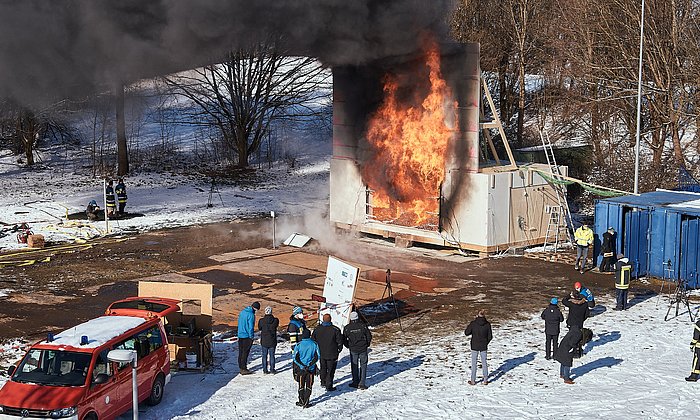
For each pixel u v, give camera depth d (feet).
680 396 49.24
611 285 77.15
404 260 88.43
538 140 154.30
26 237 96.78
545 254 89.81
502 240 89.40
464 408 47.73
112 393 44.62
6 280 80.33
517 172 89.92
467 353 58.34
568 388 50.83
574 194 124.36
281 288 77.20
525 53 152.97
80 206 119.75
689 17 126.31
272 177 145.28
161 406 48.44
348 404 48.57
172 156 159.53
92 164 151.53
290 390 51.13
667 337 61.11
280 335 63.57
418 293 75.15
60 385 42.96
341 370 55.57
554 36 147.02
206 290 55.83
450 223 90.79
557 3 150.10
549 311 55.93
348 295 60.23
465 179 88.99
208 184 137.90
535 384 51.62
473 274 81.87
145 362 47.57
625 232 80.79
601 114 139.13
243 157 152.46
